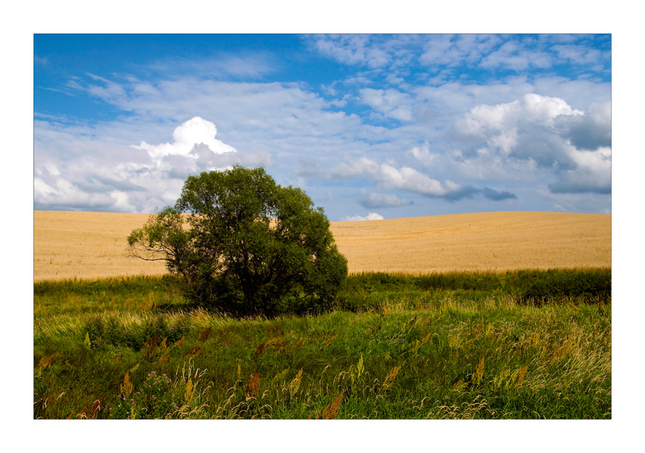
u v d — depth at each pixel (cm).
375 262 3875
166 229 1504
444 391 640
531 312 1255
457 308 1414
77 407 582
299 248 1454
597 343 860
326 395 633
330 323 1152
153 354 822
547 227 5319
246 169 1541
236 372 720
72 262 3522
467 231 5666
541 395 633
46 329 1052
